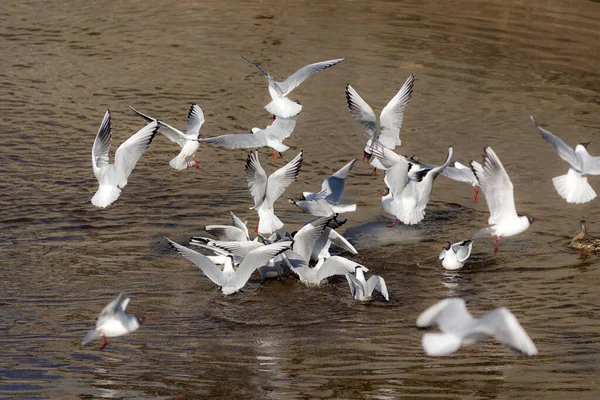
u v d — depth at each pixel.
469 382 12.34
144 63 28.20
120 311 10.45
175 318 14.42
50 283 15.45
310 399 11.88
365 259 16.80
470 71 27.50
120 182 13.82
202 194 19.58
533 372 12.64
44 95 25.30
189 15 32.94
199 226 18.00
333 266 15.40
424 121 24.02
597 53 28.89
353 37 30.42
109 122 14.53
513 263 16.59
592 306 14.81
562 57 28.59
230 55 28.84
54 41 30.06
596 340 13.61
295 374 12.62
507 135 23.22
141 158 21.53
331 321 14.41
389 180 15.87
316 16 32.72
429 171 16.00
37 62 28.05
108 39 30.41
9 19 32.38
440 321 7.68
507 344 7.45
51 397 11.81
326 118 24.22
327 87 26.31
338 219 16.72
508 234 12.79
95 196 13.75
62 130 22.81
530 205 19.30
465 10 33.38
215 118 23.97
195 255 14.68
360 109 17.44
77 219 18.09
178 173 20.72
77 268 16.06
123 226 17.88
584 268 16.36
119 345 13.51
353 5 34.06
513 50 29.22
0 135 22.25
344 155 22.06
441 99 25.47
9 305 14.62
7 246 16.77
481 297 15.19
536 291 15.41
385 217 18.83
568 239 17.64
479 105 25.08
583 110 24.75
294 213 18.86
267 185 15.93
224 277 14.65
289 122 16.23
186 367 12.81
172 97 25.50
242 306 14.91
